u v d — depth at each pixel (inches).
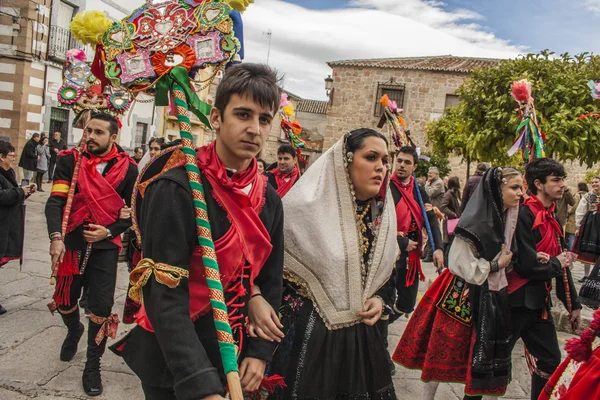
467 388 122.2
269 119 66.4
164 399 65.9
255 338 69.7
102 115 144.8
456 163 922.7
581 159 255.3
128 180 146.3
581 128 241.1
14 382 134.2
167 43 71.0
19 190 188.9
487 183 122.9
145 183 66.7
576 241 252.5
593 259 246.8
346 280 87.3
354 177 90.4
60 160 141.5
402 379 161.8
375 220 93.0
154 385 65.0
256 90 63.5
